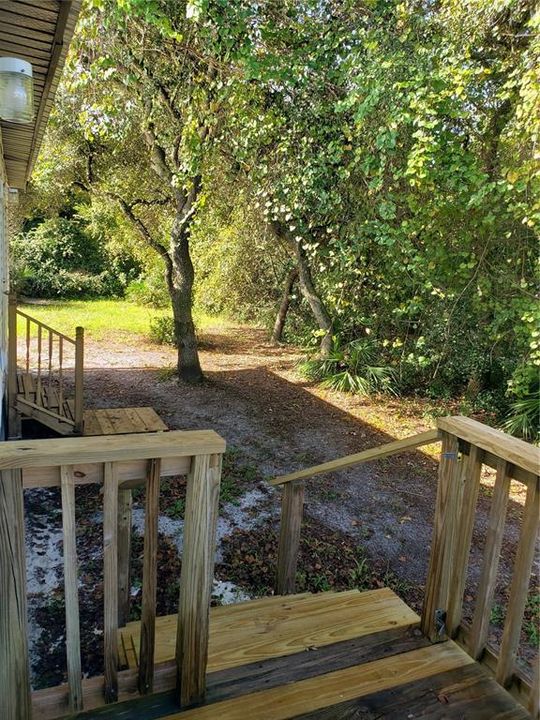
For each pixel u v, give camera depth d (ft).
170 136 21.80
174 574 10.96
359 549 13.01
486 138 16.70
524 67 13.89
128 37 17.90
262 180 20.44
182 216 24.93
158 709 4.47
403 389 27.58
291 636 5.91
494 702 4.78
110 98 20.18
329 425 22.61
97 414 18.78
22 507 3.68
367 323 26.94
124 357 31.86
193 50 17.61
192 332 27.09
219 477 4.28
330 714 4.57
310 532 13.57
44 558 11.11
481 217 16.53
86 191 30.60
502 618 10.61
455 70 13.84
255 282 39.45
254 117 18.28
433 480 17.72
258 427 21.70
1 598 3.69
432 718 4.57
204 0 13.75
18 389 18.53
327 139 18.39
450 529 5.57
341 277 24.00
